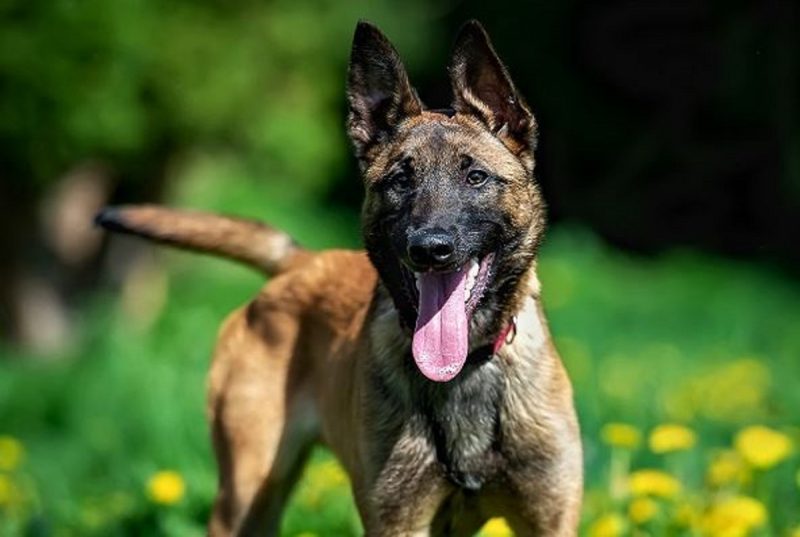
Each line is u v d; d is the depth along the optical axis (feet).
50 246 64.59
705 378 38.60
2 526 26.66
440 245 19.94
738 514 22.07
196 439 32.37
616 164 82.89
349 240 79.56
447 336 20.44
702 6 79.41
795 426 32.63
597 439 28.71
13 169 56.80
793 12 75.20
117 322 53.16
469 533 22.11
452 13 81.87
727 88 76.84
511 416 20.80
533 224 21.27
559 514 21.01
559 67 82.43
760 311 59.82
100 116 54.54
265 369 24.25
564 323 52.47
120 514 26.73
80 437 39.78
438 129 21.12
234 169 76.02
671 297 62.90
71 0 53.47
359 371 21.42
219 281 71.46
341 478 26.73
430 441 20.93
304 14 60.39
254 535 24.16
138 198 63.67
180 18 55.52
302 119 63.26
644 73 81.66
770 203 79.71
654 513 23.24
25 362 57.06
